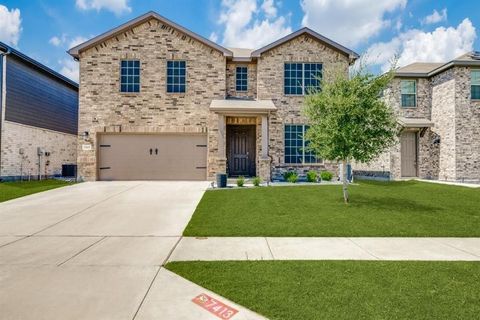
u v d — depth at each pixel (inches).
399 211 315.0
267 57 607.2
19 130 604.4
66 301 125.3
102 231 242.7
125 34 589.3
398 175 644.7
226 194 417.4
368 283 142.5
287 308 119.7
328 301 125.0
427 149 665.0
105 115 583.8
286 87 610.9
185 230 243.4
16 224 263.1
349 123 339.6
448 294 131.2
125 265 167.8
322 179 582.9
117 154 588.7
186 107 592.4
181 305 123.0
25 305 121.6
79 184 527.8
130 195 411.8
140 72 588.7
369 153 349.4
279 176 596.7
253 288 137.7
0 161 558.3
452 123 608.1
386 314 114.5
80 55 582.6
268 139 594.2
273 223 267.3
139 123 586.2
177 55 593.3
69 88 801.6
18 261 173.5
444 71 630.5
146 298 128.7
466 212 311.3
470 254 189.5
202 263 170.7
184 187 491.5
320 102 355.3
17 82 598.5
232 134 623.5
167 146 593.6
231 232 239.6
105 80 585.0
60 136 756.6
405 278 148.5
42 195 410.9
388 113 350.0
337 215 297.6
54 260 175.5
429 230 246.1
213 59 599.2
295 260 176.7
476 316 113.2
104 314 115.5
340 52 611.2
